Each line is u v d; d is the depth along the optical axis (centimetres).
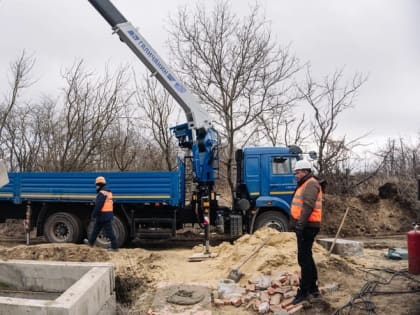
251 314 491
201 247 912
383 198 1468
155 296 557
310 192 488
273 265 638
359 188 1659
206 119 1044
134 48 1006
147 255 809
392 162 1834
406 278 620
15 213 1084
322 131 1598
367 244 1044
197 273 702
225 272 668
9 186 1044
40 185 1029
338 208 1365
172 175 975
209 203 968
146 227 1020
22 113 1848
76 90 1647
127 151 1833
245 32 1623
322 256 666
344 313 472
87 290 390
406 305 497
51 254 757
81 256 757
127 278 686
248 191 1014
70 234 1021
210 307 510
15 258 743
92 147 1633
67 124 1656
